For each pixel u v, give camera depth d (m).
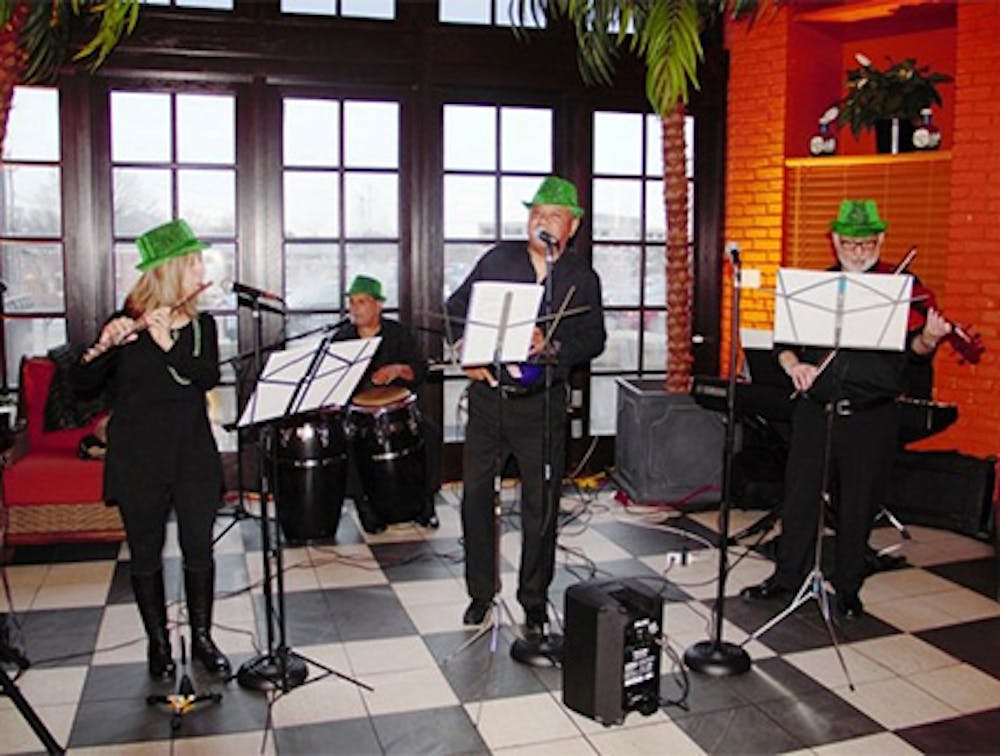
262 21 5.15
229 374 5.38
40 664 3.32
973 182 5.08
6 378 5.10
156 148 5.18
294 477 4.48
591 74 5.60
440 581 4.15
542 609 3.51
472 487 3.56
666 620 3.73
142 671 3.27
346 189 5.44
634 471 5.31
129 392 3.05
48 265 5.12
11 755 2.74
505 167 5.66
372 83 5.36
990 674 3.31
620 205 5.87
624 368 6.03
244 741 2.83
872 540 4.77
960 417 5.17
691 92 5.86
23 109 4.99
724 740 2.87
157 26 5.02
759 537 4.74
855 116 5.53
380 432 4.62
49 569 4.28
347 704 3.06
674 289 5.23
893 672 3.32
